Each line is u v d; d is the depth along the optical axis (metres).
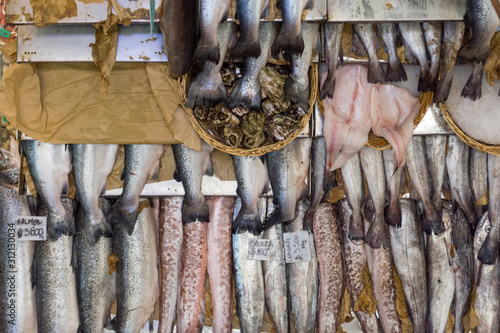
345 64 1.99
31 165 2.04
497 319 2.21
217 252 2.21
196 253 2.21
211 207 2.22
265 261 2.24
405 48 1.97
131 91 1.94
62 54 1.84
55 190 2.08
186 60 1.73
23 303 2.15
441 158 2.15
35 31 1.83
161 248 2.22
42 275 2.14
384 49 1.93
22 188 2.10
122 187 2.12
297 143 2.11
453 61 1.85
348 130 1.94
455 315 2.26
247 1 1.63
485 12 1.70
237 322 2.32
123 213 2.08
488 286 2.21
